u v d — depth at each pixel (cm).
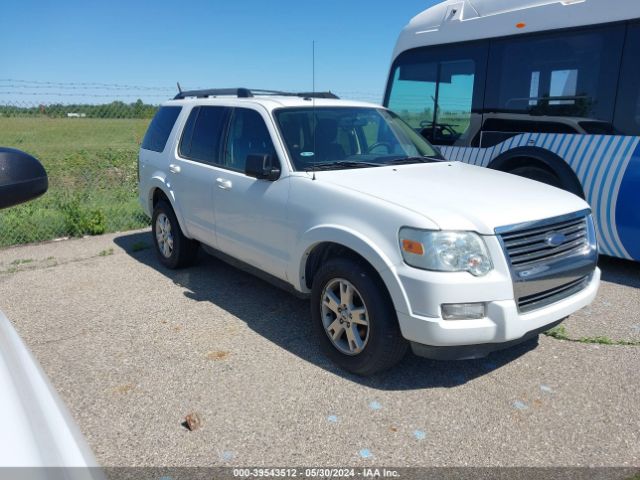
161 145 621
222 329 459
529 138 654
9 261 681
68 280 597
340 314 380
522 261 342
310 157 441
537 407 342
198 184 532
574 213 378
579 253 380
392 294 338
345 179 406
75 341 439
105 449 303
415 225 330
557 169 620
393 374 382
